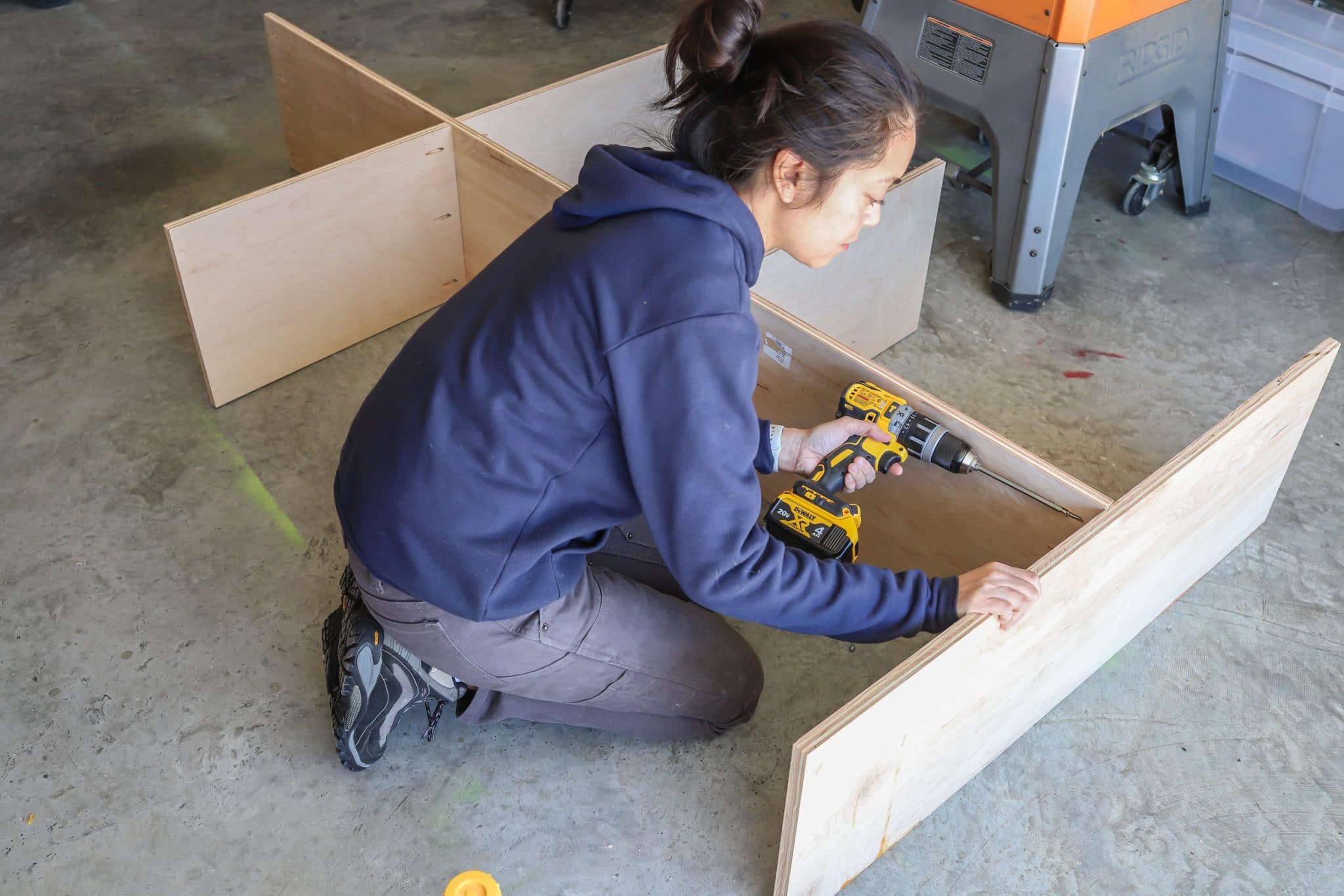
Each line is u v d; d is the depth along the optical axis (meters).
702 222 1.06
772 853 1.58
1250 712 1.76
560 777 1.67
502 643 1.38
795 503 1.54
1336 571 1.98
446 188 2.40
